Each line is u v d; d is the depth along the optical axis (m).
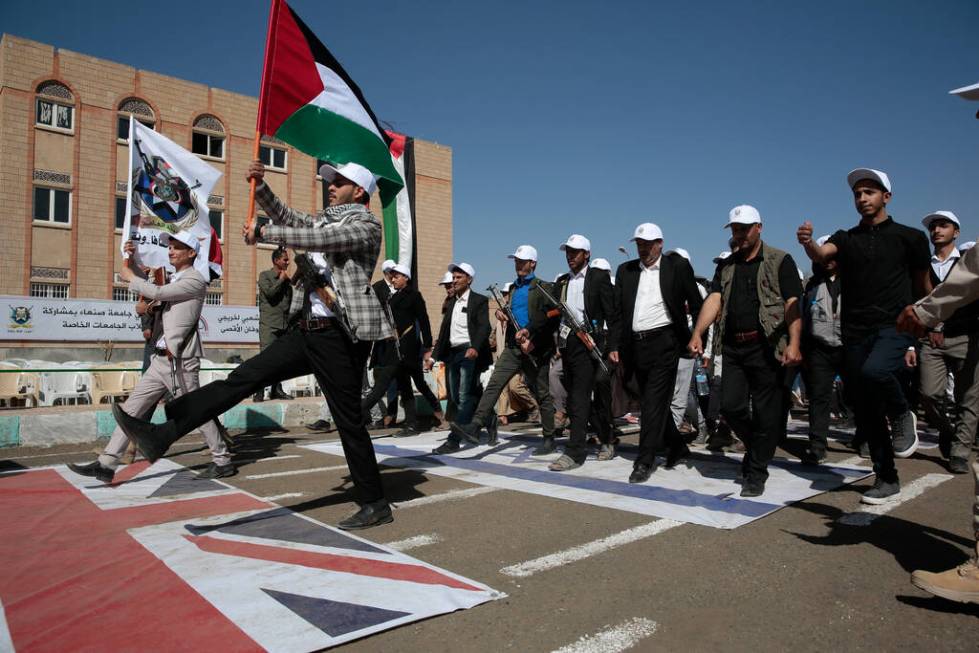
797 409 11.76
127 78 26.23
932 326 2.85
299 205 30.19
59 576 3.04
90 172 25.30
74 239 24.88
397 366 7.68
